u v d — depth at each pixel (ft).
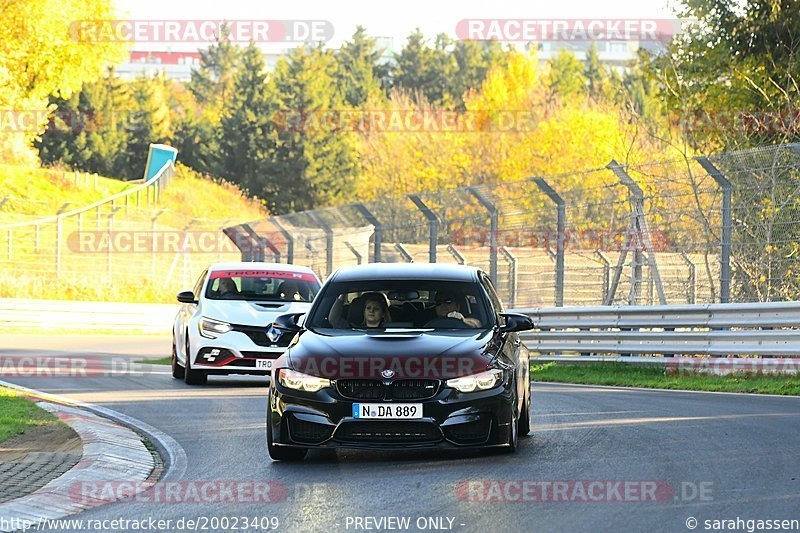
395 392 107.65
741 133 298.35
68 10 629.10
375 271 128.47
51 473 105.29
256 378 223.10
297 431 109.19
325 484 98.48
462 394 107.96
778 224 218.79
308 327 120.06
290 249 323.78
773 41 300.61
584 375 221.66
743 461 104.99
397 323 120.06
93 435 128.16
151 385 202.08
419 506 87.20
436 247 266.77
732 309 202.49
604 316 232.73
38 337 376.68
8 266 522.47
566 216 252.21
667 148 533.96
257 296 209.77
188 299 210.18
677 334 213.46
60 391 188.75
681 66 317.83
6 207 618.03
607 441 121.49
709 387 187.11
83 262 554.87
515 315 120.98
